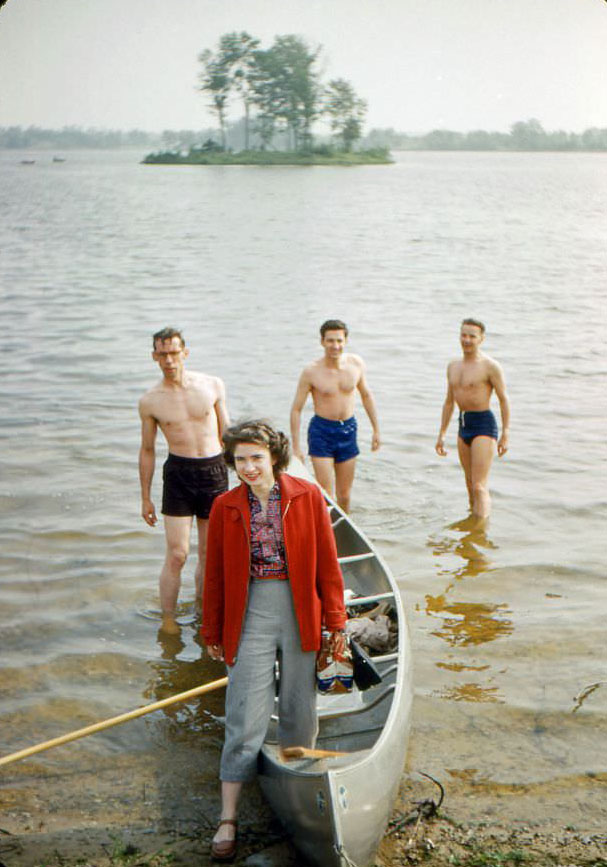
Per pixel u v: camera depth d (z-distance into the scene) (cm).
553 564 675
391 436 994
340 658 393
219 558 388
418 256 2895
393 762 381
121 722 441
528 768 436
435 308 1864
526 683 512
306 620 384
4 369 1287
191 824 404
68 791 428
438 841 386
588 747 452
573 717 478
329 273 2464
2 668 537
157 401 584
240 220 4391
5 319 1698
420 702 494
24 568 671
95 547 710
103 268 2542
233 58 15662
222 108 16100
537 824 396
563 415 1074
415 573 661
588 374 1273
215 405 604
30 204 5578
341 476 777
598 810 405
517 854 375
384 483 853
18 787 430
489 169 13538
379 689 484
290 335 1580
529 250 3081
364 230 3856
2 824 403
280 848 388
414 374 1276
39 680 525
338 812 335
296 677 392
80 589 641
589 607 605
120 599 629
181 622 600
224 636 390
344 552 637
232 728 388
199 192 7012
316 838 356
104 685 522
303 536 380
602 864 369
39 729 477
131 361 1348
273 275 2422
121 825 404
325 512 389
